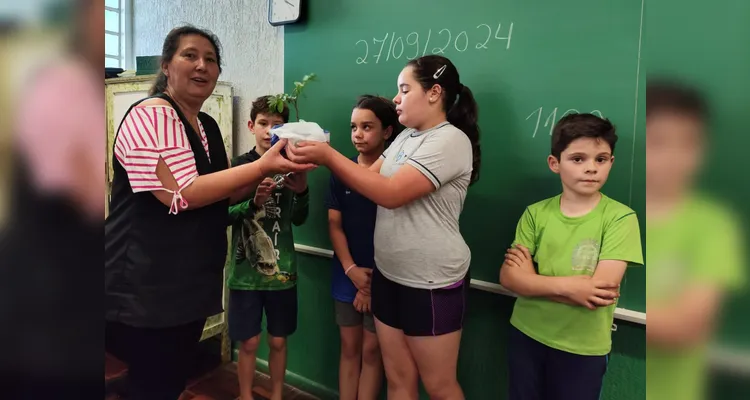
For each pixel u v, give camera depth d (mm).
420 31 1530
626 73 1194
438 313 1189
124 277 1113
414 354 1244
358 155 1685
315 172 1825
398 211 1198
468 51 1439
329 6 1739
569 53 1273
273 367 1771
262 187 1525
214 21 2131
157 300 1124
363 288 1536
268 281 1667
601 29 1223
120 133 1069
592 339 1129
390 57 1604
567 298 1128
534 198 1353
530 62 1335
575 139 1132
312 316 1918
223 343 2182
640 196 1195
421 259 1174
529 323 1218
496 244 1429
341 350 1703
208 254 1206
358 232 1566
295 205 1641
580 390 1138
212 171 1250
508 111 1379
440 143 1127
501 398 1465
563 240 1173
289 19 1821
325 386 1909
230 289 1727
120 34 2527
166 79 1202
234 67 2072
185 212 1139
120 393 1340
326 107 1783
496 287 1424
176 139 1067
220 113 1989
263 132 1646
